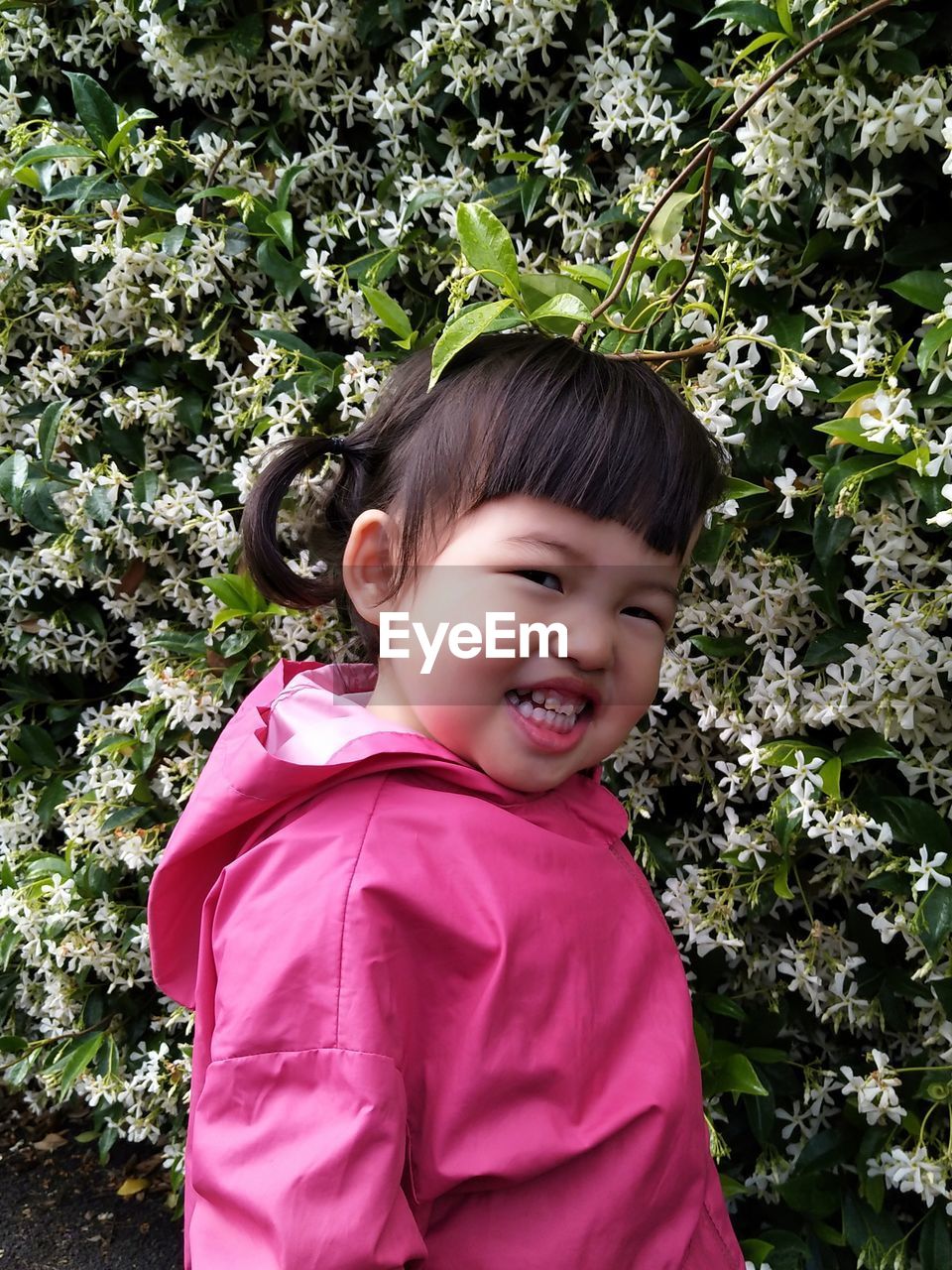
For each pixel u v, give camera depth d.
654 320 1.19
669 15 1.31
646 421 0.82
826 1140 1.38
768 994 1.46
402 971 0.72
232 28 1.62
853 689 1.19
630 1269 0.76
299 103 1.63
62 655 1.96
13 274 1.76
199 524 1.59
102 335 1.73
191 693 1.58
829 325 1.17
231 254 1.57
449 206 1.46
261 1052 0.69
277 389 1.53
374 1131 0.65
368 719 0.85
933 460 1.04
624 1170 0.77
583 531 0.77
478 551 0.78
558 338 0.92
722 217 1.21
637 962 0.87
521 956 0.75
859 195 1.14
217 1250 0.66
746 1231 1.51
